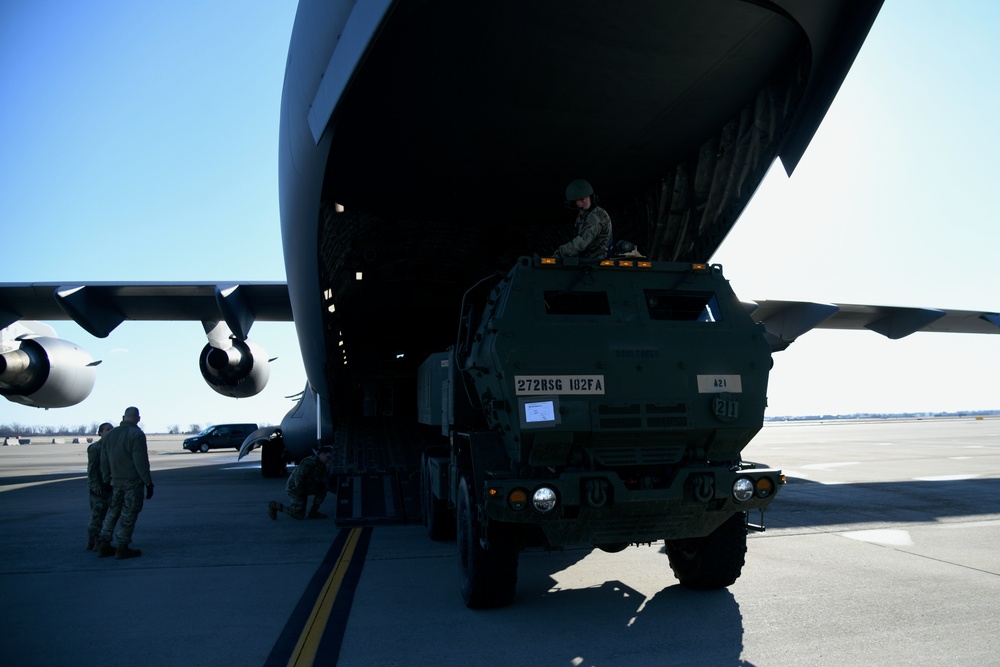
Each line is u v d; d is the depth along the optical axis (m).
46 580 5.62
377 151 8.11
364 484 9.12
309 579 5.58
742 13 5.62
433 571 5.84
